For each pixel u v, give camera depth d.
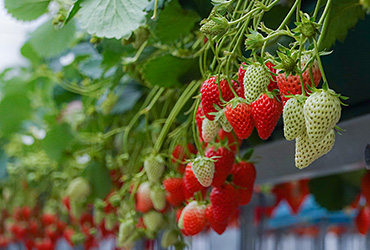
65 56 2.80
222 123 1.21
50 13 1.88
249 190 1.50
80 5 1.34
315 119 0.90
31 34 2.12
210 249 5.41
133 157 2.27
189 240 2.14
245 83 1.06
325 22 0.93
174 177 1.71
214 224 1.47
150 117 2.40
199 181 1.35
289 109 0.94
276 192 3.45
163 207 1.79
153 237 2.02
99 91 2.72
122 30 1.30
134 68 1.99
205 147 1.52
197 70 1.72
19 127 3.63
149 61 1.67
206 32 1.10
